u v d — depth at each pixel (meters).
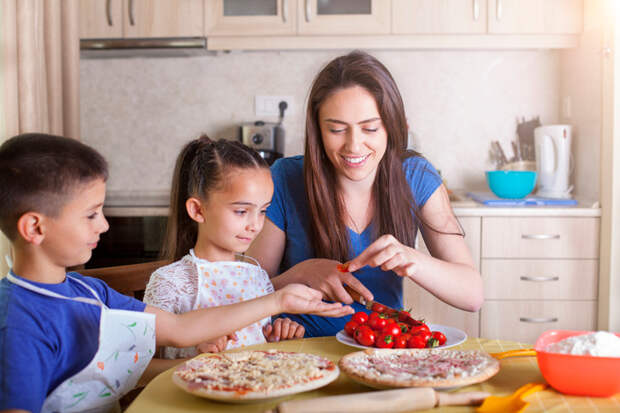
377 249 1.16
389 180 1.40
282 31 2.90
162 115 3.25
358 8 2.88
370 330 1.07
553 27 2.87
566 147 2.88
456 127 3.21
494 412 0.76
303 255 1.51
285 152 3.23
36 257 0.93
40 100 2.28
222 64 3.22
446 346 1.05
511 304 2.68
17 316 0.89
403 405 0.75
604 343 0.82
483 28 2.88
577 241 2.66
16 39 2.13
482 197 2.87
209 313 1.07
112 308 1.06
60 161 0.91
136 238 2.71
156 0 2.90
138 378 1.03
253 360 0.93
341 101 1.25
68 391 0.95
